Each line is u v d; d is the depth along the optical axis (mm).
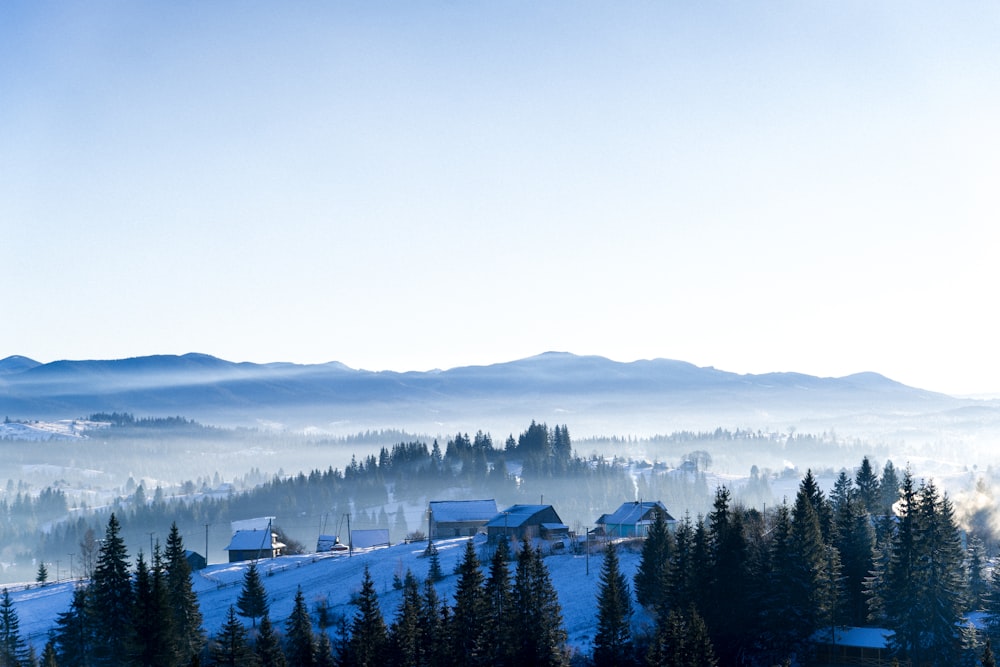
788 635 96375
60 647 107125
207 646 107562
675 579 102750
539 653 93500
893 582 93812
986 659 74500
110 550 98688
